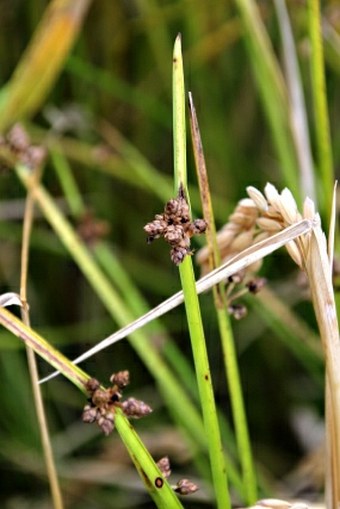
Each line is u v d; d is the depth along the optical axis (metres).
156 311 0.53
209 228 0.56
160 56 1.00
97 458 0.90
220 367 0.91
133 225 1.03
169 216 0.51
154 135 1.06
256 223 0.56
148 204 1.03
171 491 0.52
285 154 0.75
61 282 1.00
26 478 0.89
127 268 0.96
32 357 0.59
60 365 0.51
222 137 1.00
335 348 0.52
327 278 0.52
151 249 1.03
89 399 0.51
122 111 1.06
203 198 0.56
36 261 1.00
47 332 0.92
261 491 0.72
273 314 0.77
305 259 0.52
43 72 0.81
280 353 0.97
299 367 0.98
